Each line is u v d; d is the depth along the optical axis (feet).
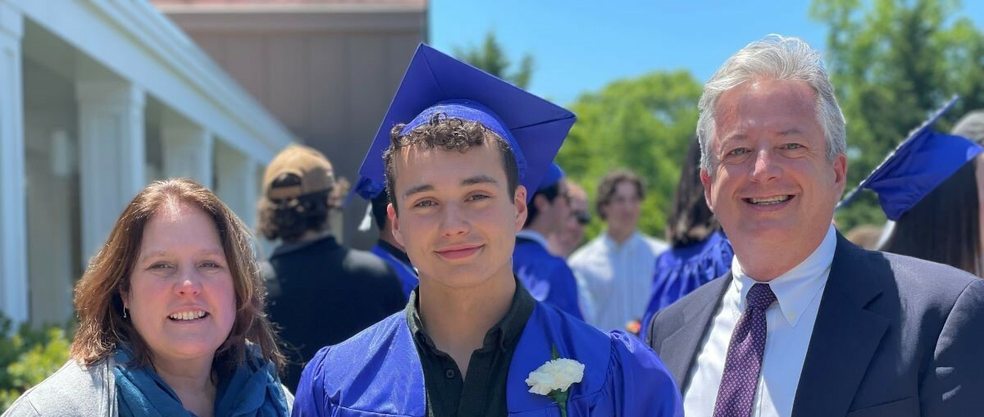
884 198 9.36
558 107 7.14
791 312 7.09
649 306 11.66
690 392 7.54
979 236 9.02
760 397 6.97
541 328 6.32
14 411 6.46
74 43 19.94
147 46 24.35
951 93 96.07
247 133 38.55
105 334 6.98
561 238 21.09
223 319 7.11
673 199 11.70
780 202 6.96
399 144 6.17
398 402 6.06
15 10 16.92
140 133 24.34
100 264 7.00
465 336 6.28
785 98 6.91
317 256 10.26
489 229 5.97
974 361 6.21
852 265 7.13
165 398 6.67
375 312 10.05
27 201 35.45
